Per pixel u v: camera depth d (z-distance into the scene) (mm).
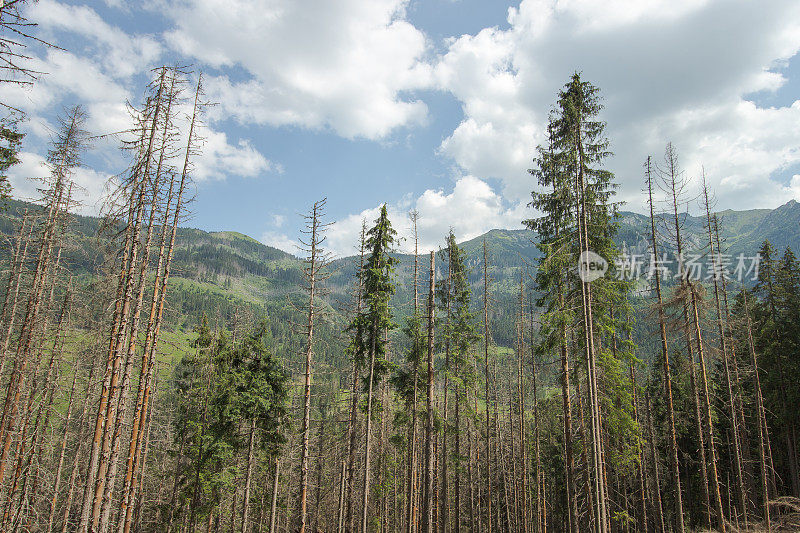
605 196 19266
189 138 20594
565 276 19391
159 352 22469
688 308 20453
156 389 26828
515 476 36375
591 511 17344
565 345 18594
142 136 16000
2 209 17125
